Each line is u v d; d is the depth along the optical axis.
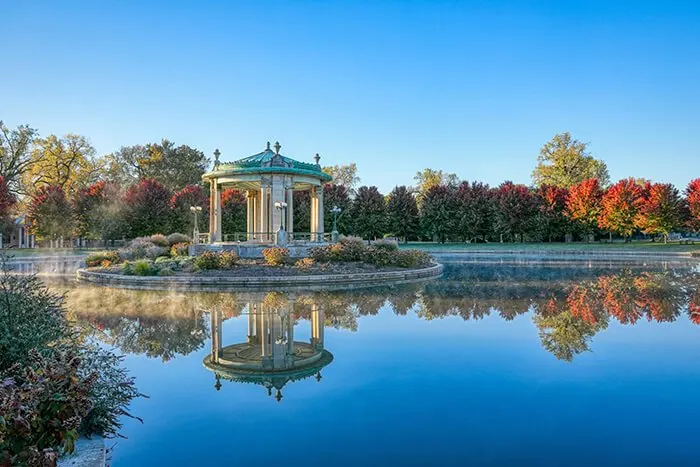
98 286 18.33
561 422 5.05
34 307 5.50
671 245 43.25
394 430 4.89
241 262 21.73
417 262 23.84
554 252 41.62
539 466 4.12
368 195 52.84
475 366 7.14
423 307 12.90
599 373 6.75
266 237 25.83
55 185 45.44
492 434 4.76
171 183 64.25
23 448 3.27
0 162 45.34
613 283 18.78
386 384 6.34
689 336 9.10
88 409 3.91
